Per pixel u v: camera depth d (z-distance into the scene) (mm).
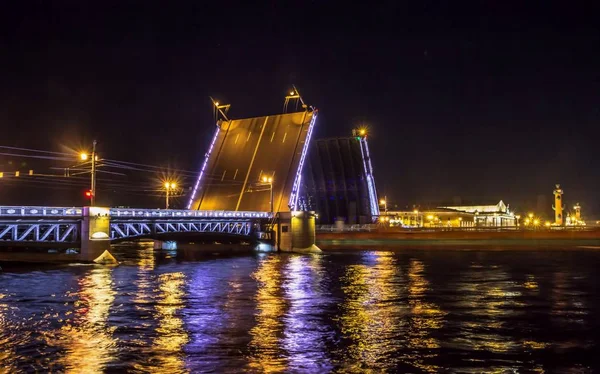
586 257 70875
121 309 30234
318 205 102875
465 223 148125
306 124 82562
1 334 24188
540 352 21922
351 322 27172
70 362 20156
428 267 55531
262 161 84750
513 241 92000
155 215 60812
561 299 34094
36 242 51281
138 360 20469
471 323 27016
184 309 30438
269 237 83125
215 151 87875
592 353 21844
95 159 56406
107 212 55281
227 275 47562
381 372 19469
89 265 52906
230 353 21500
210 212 69062
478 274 48250
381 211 145750
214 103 87500
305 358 20922
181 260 66250
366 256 74438
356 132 92750
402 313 29500
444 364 20344
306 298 34469
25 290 36500
